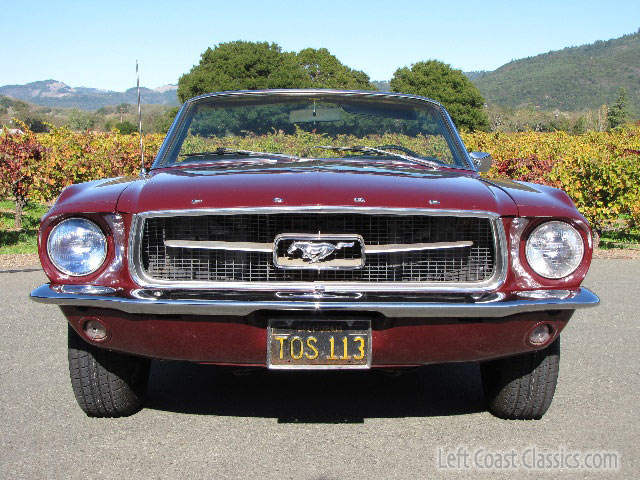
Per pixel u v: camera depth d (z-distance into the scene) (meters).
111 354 3.49
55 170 12.32
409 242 3.12
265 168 3.71
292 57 88.06
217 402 3.97
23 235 12.26
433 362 3.19
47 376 4.44
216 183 3.29
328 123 4.38
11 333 5.59
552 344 3.50
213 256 3.10
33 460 3.16
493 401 3.71
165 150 4.23
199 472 3.04
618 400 4.08
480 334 3.11
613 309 6.86
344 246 3.04
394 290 3.03
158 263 3.13
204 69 84.19
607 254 11.37
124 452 3.25
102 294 3.09
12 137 12.09
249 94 4.49
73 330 3.48
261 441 3.40
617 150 11.87
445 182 3.47
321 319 3.03
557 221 3.17
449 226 3.14
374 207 3.03
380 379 4.45
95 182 3.65
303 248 3.03
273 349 3.07
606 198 11.55
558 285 3.15
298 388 4.25
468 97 96.44
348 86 97.44
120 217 3.13
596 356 5.09
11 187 12.26
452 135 4.39
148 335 3.12
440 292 3.04
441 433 3.53
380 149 4.27
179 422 3.65
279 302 2.97
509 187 3.52
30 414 3.75
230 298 3.01
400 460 3.18
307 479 2.98
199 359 3.17
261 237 3.09
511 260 3.13
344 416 3.76
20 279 8.22
